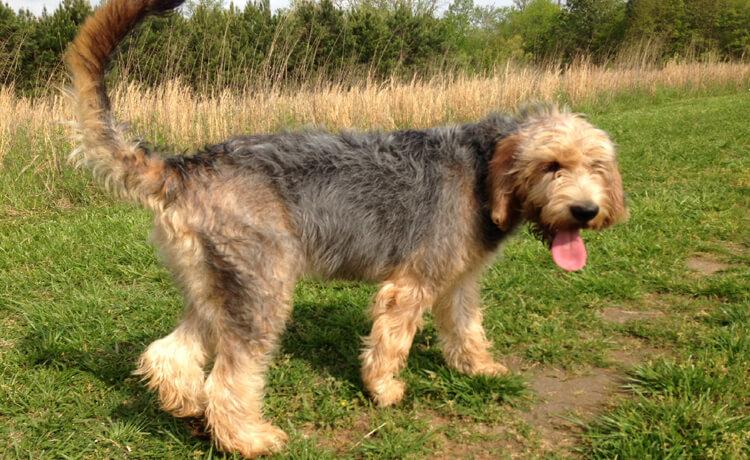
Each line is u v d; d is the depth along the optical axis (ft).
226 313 4.71
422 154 5.29
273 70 16.01
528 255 8.23
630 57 32.71
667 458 4.57
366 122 15.85
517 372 5.91
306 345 6.32
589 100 25.14
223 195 4.76
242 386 4.78
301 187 4.99
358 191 5.13
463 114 19.15
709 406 4.98
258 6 22.15
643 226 9.25
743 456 4.53
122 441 4.97
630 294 7.13
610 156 5.08
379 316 5.32
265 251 4.78
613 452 4.72
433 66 24.64
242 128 13.96
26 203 10.41
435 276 5.23
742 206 10.17
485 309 7.00
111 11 4.60
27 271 7.54
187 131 13.21
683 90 31.04
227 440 4.79
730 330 6.15
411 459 4.79
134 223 9.09
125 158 4.69
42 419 5.11
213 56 17.31
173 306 6.94
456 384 5.60
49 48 17.90
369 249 5.21
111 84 14.03
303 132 5.37
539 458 4.78
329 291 7.45
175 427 5.11
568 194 4.87
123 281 7.57
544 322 6.64
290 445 4.93
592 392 5.55
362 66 20.93
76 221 9.25
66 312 6.63
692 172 12.57
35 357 5.85
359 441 5.01
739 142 15.78
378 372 5.36
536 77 24.47
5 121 12.23
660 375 5.48
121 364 5.88
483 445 4.95
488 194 5.13
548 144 4.93
